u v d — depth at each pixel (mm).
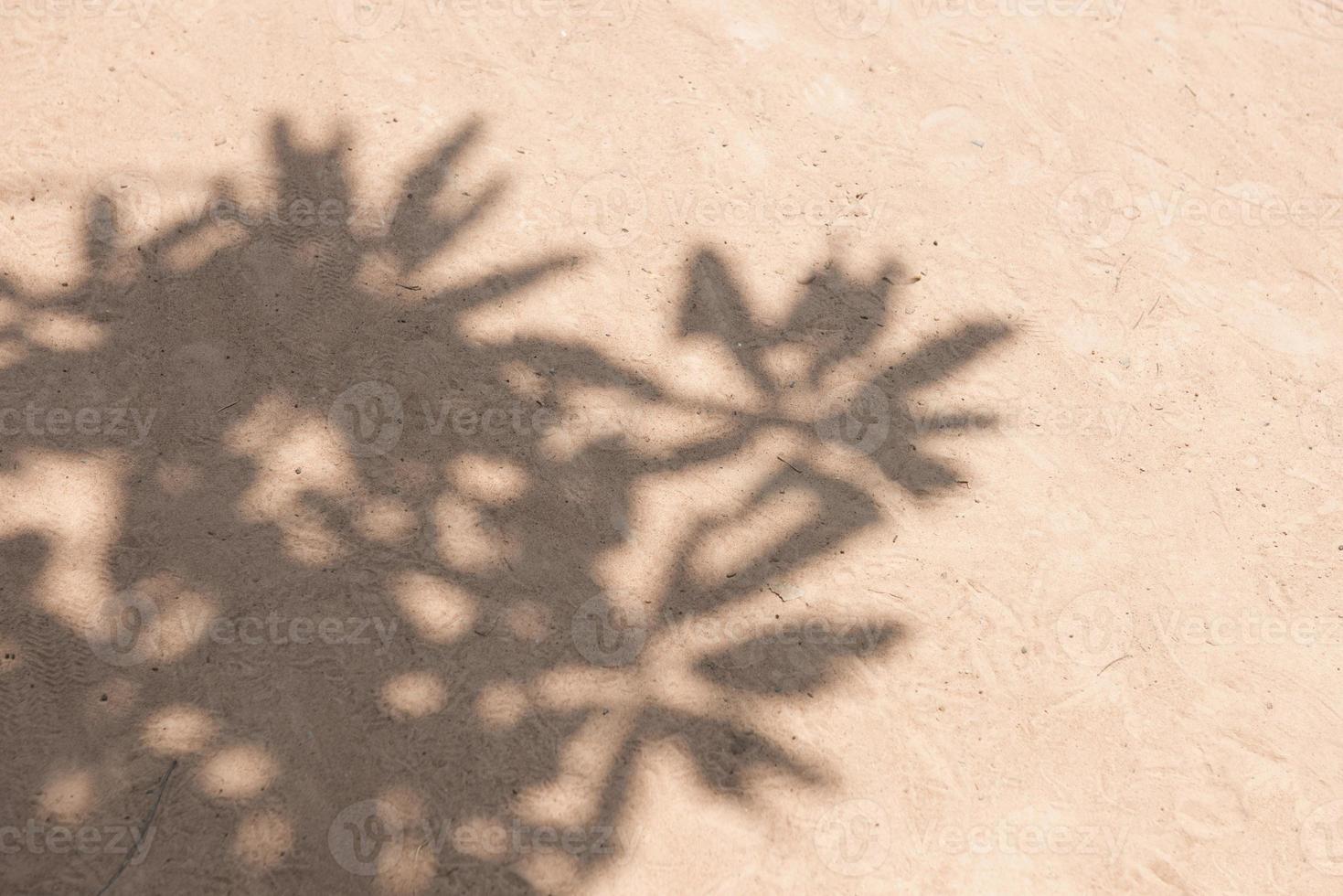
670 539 3539
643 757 3102
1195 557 3695
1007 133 4812
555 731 3119
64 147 4148
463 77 4609
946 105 4871
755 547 3549
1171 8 5504
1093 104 4992
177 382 3662
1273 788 3229
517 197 4281
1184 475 3891
